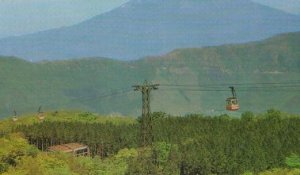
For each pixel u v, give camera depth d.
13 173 187.12
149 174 186.75
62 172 189.88
